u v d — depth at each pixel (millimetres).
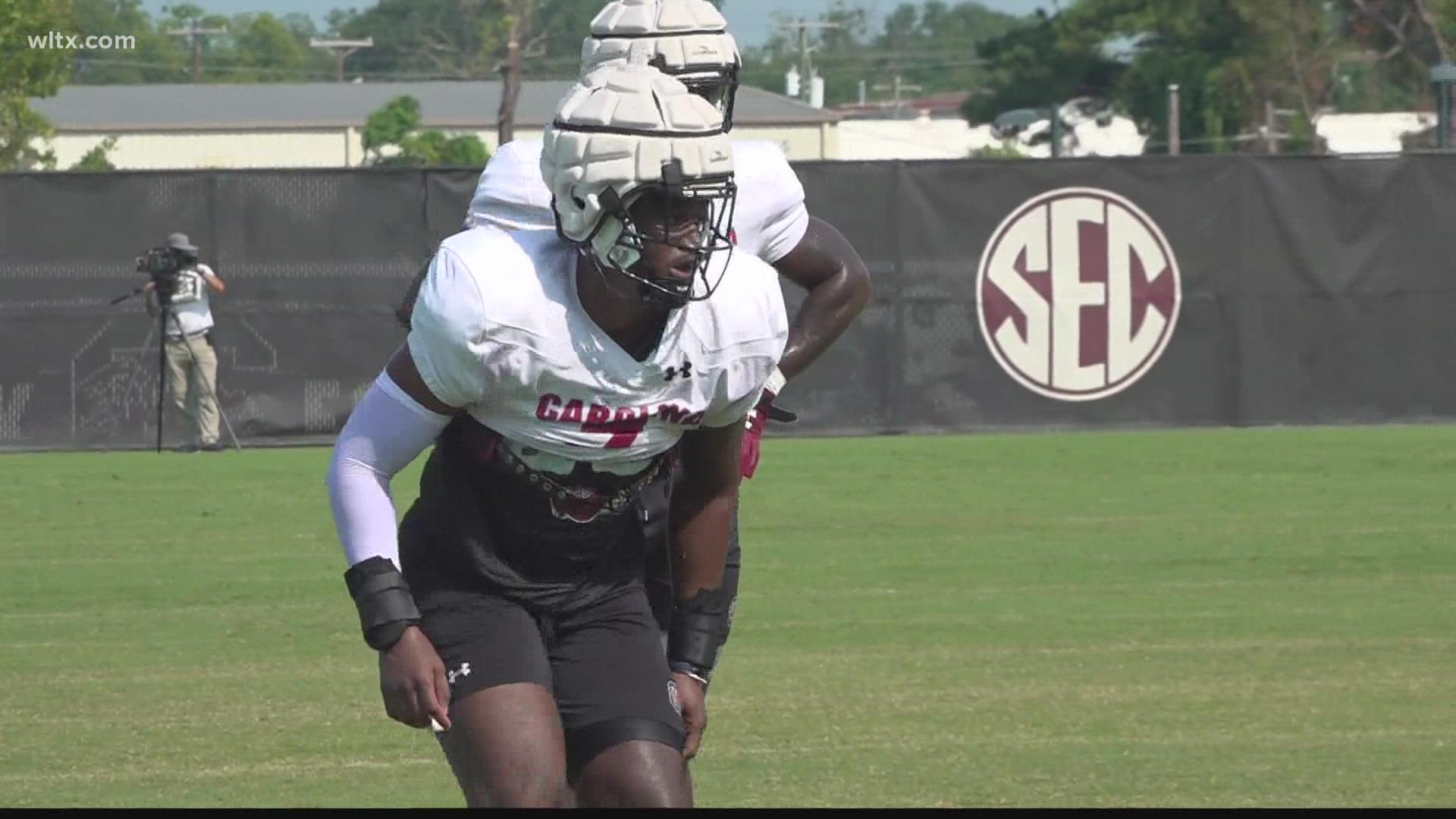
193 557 19172
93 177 28219
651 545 8258
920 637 15289
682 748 7773
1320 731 12250
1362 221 30188
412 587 7785
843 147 141625
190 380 28078
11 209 28078
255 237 28656
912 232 29609
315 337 28859
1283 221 30109
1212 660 14422
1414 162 30156
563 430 7441
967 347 29844
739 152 9617
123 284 28391
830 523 21109
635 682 7730
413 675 7402
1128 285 29984
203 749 11961
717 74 9547
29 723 12648
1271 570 18188
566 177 7160
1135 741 12031
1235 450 27516
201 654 14766
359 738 12273
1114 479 24625
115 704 13156
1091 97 110125
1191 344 30156
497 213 8367
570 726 7707
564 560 7801
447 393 7324
